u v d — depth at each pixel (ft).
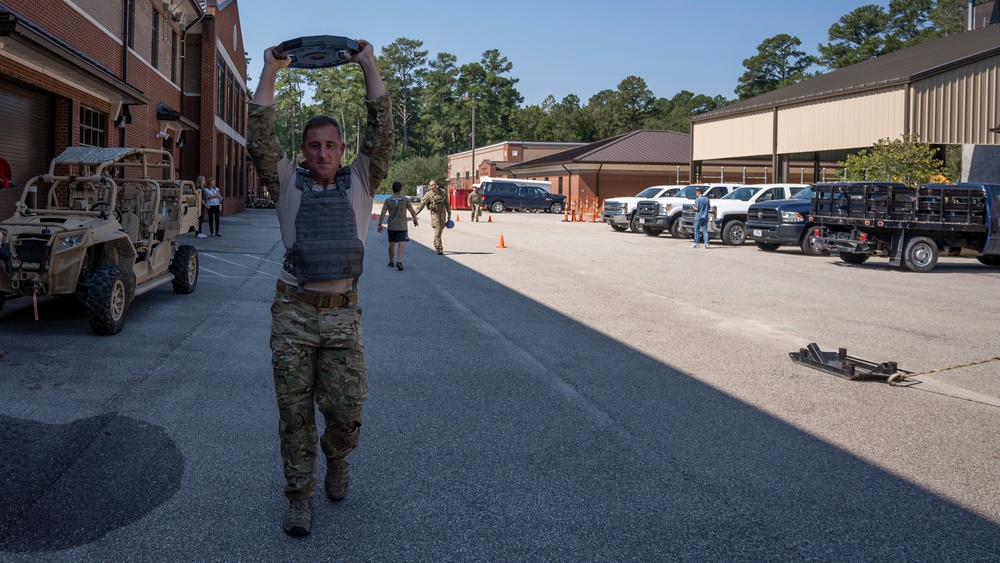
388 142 12.83
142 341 27.07
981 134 92.27
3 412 18.49
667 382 23.53
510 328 31.96
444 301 38.99
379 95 12.72
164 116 82.48
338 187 12.69
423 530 13.05
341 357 12.64
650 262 61.72
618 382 23.40
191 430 17.79
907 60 107.76
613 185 191.11
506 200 180.04
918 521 13.83
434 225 64.85
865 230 61.26
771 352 28.35
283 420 12.57
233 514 13.47
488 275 50.80
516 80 433.07
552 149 256.32
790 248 81.56
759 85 365.20
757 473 16.05
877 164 86.38
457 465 16.14
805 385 23.53
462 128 417.90
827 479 15.79
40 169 53.16
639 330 32.17
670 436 18.35
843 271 57.82
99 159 32.35
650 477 15.69
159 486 14.58
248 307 34.96
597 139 403.95
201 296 37.83
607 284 47.19
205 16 107.96
